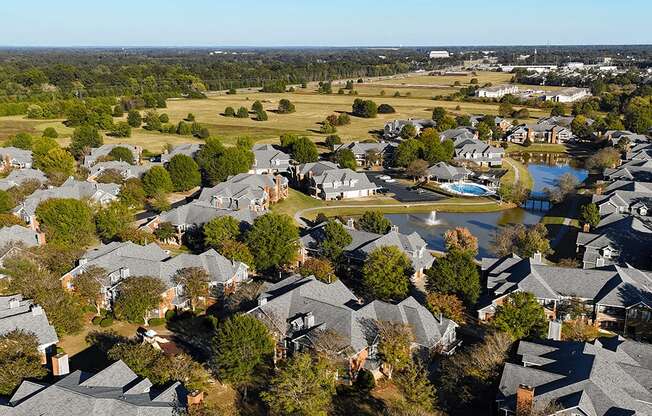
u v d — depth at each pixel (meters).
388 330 69.00
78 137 193.50
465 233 108.31
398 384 67.50
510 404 58.62
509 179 177.62
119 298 80.50
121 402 52.97
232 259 92.69
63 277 87.56
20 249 91.81
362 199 155.75
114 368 58.53
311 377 59.31
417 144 186.75
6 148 177.25
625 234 106.44
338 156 182.25
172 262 87.75
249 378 66.25
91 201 126.38
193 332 79.19
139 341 75.31
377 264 87.62
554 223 132.62
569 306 82.06
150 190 143.62
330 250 98.00
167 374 60.25
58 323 74.62
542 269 88.19
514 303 75.88
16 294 77.88
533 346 67.31
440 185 169.50
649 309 80.06
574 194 154.25
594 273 86.56
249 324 66.00
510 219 138.62
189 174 154.38
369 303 75.88
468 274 84.06
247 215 114.75
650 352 66.56
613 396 56.59
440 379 67.25
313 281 79.31
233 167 157.00
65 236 104.69
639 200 133.00
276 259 95.81
